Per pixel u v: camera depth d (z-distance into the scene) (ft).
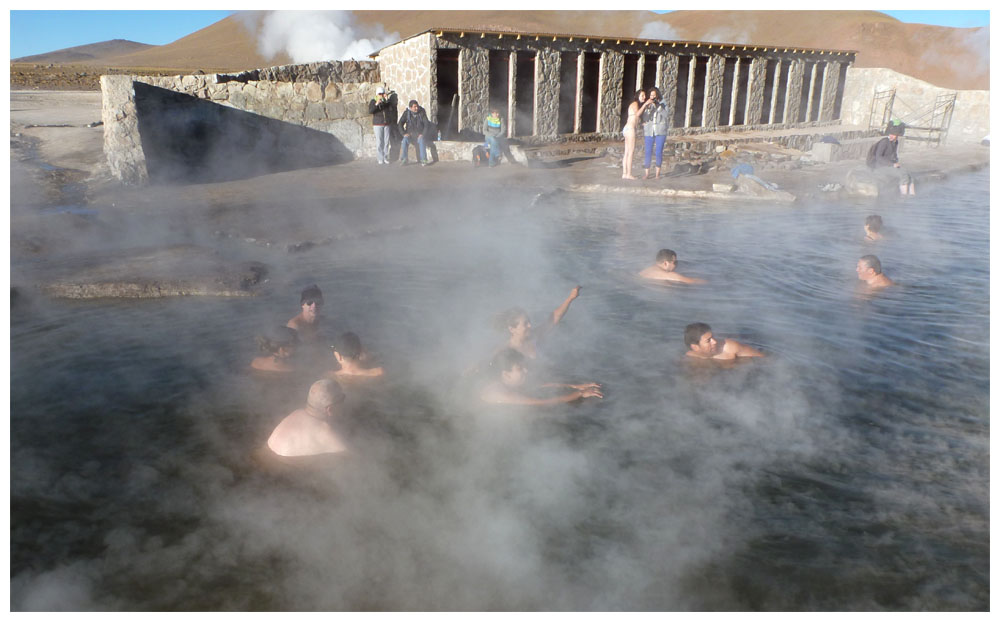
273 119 57.06
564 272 24.79
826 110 87.30
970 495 11.32
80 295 22.12
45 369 16.38
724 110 77.77
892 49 184.44
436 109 60.18
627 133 48.29
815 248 28.73
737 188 43.52
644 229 32.60
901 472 12.07
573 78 71.15
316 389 12.75
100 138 58.23
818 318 20.01
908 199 42.73
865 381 15.81
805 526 10.60
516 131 68.13
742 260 26.63
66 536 10.32
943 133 84.53
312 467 12.28
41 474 11.94
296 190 43.88
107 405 14.55
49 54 515.50
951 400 14.79
